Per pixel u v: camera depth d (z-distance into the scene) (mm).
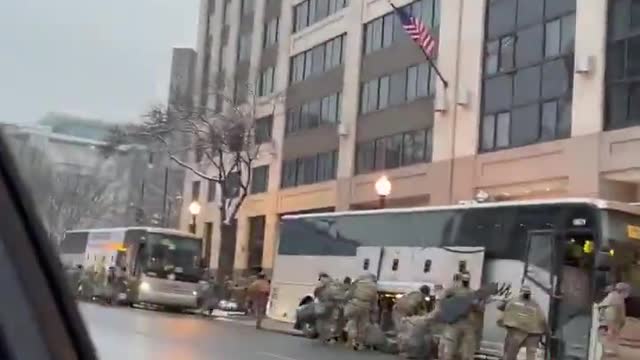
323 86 43500
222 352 15641
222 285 36594
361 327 20375
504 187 29703
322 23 44156
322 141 42906
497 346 17219
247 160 42750
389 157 37219
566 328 15859
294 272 25750
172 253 33031
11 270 2295
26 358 2250
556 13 28359
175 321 24812
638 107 24891
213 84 41000
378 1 39375
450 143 32656
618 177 25156
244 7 49344
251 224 48875
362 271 22438
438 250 19781
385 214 22188
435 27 34812
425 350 18297
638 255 15641
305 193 43656
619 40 25812
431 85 34688
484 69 31672
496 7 31422
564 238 16328
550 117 28156
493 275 18016
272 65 48469
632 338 15023
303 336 23281
